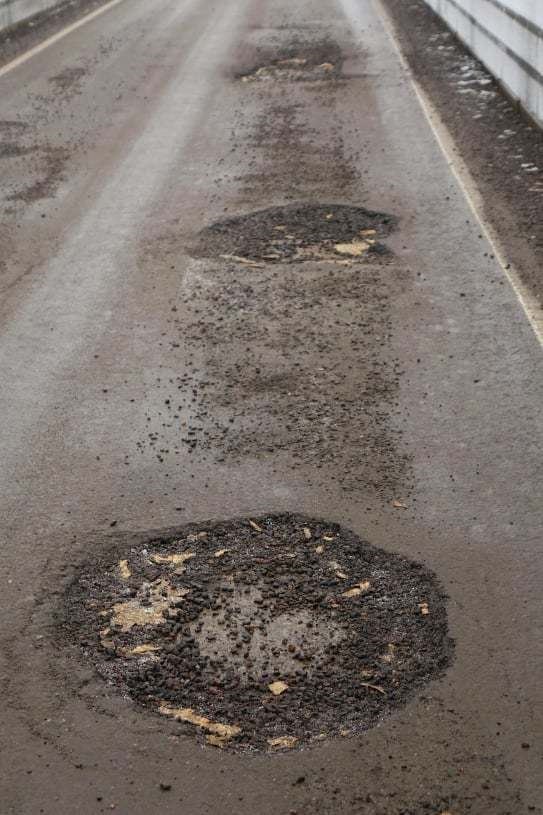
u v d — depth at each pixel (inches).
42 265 350.6
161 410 251.4
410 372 265.4
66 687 163.9
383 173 435.2
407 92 584.7
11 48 786.8
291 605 181.3
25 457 232.7
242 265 342.0
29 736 154.6
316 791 144.0
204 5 992.2
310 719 156.6
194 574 190.4
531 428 236.8
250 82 634.2
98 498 215.8
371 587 185.6
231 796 143.6
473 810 140.2
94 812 141.6
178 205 407.5
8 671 167.8
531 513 205.6
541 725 153.9
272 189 420.8
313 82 624.7
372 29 794.2
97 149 495.5
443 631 173.8
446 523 203.3
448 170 434.6
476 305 302.5
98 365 276.2
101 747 152.3
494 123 504.4
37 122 553.9
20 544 201.2
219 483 219.8
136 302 316.5
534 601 180.2
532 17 487.2
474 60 651.5
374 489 215.8
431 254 343.3
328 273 331.6
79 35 838.5
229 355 278.5
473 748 150.3
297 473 222.5
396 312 300.7
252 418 246.1
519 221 367.9
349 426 241.0
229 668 166.7
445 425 239.6
